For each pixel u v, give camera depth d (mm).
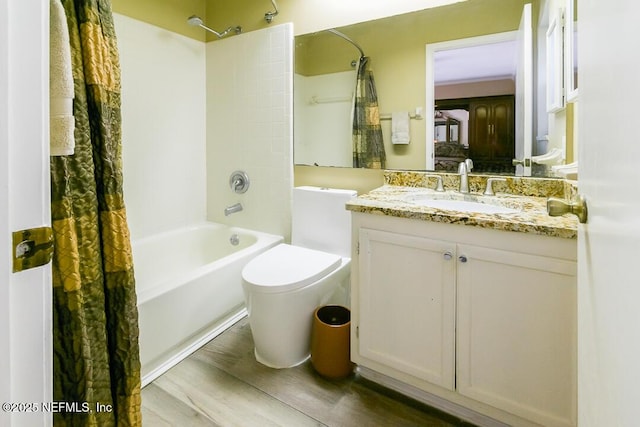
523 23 1594
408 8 1837
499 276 1194
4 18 472
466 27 1714
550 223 1104
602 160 602
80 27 945
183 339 1754
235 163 2516
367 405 1459
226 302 1996
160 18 2268
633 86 463
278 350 1672
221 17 2480
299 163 2266
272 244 2250
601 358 606
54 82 708
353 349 1559
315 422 1373
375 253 1433
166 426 1343
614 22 538
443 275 1292
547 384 1147
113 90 1055
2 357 488
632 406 460
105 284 1006
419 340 1369
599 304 619
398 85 1899
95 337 952
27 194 511
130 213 2199
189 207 2574
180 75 2422
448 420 1382
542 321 1137
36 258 526
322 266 1746
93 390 933
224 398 1494
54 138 713
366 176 2045
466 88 1731
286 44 2213
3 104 474
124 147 2137
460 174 1686
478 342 1251
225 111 2520
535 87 1571
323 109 2141
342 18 2025
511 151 1644
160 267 2334
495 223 1157
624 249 491
